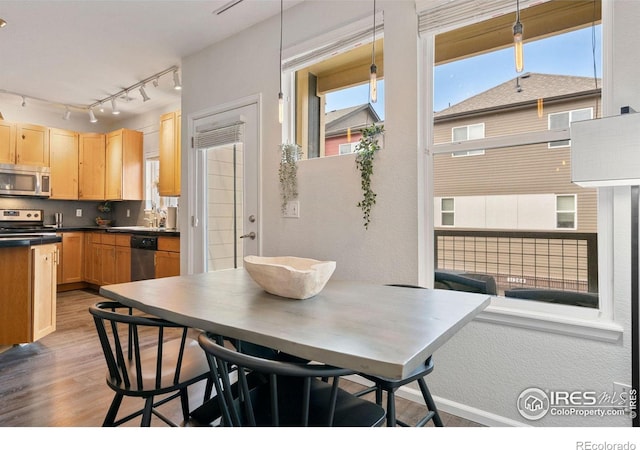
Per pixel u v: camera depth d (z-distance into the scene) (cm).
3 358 268
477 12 193
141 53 345
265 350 178
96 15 277
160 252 398
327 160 252
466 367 197
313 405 119
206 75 335
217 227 330
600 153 135
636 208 141
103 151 541
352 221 241
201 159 346
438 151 212
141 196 538
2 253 279
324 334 97
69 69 378
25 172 476
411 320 111
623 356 157
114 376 134
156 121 518
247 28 300
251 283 169
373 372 80
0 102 482
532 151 185
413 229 216
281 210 279
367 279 234
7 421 185
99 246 498
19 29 297
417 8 211
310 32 261
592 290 170
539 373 177
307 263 167
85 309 408
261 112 291
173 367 147
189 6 268
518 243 190
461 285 207
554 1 180
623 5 158
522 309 186
